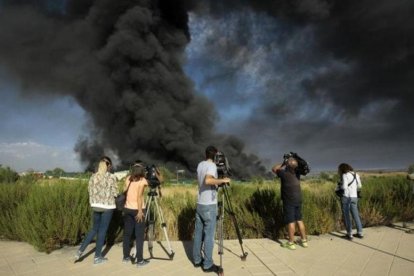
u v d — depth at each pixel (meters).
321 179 31.17
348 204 7.84
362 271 5.63
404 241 7.62
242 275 5.45
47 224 7.00
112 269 5.78
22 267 5.91
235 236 8.51
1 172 16.72
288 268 5.78
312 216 8.38
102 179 6.12
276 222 8.37
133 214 6.02
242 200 9.37
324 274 5.49
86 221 7.50
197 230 5.80
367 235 8.26
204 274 5.51
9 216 8.45
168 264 6.02
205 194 5.57
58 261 6.23
